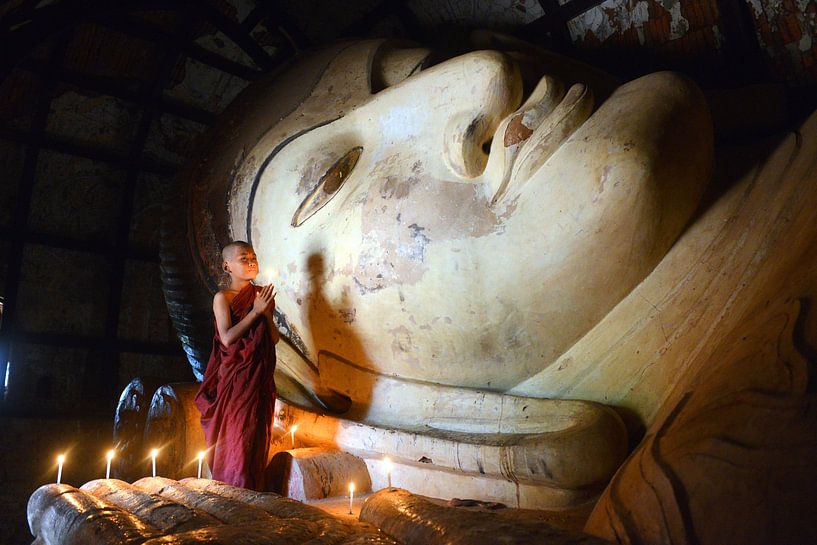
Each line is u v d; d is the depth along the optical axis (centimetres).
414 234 370
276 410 423
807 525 153
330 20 684
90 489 353
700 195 342
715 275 321
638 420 330
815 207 265
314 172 425
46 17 532
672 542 179
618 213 319
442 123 385
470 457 337
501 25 612
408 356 392
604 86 475
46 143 663
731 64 504
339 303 409
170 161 735
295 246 432
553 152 339
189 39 665
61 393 670
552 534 192
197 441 428
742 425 186
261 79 536
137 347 710
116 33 641
